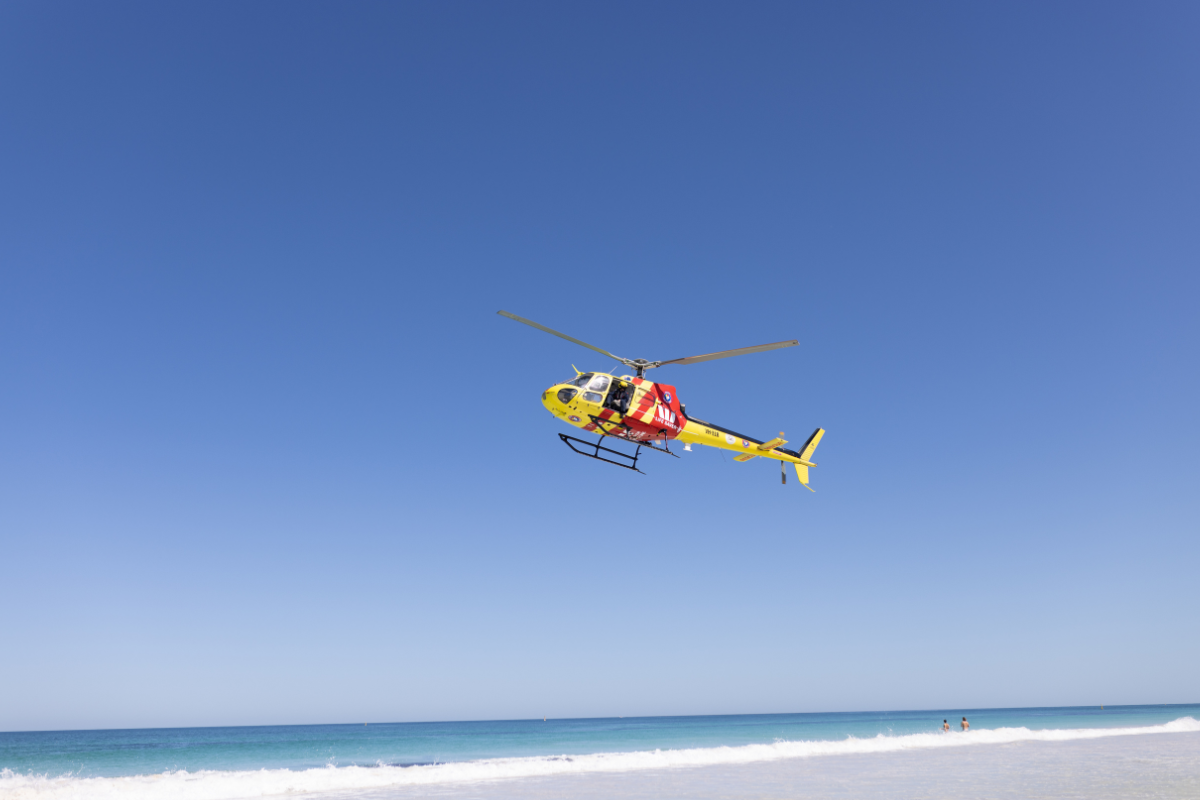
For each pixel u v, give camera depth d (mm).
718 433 19469
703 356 17188
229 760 41219
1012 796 20609
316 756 43469
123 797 22000
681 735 67750
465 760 39469
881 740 41531
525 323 16250
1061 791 21516
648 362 17672
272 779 24953
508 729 100875
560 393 16172
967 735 45250
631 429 17047
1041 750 36500
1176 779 24297
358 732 97812
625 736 66000
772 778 25453
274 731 118250
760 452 20938
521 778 26062
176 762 39656
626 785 23797
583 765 29578
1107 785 22812
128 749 50656
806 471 22844
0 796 21672
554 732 78875
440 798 21266
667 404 17625
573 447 17156
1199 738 44125
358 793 22578
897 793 21438
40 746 57594
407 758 40875
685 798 20875
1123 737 45688
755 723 116688
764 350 16625
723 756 33219
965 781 24125
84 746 56281
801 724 105312
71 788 23047
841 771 27469
